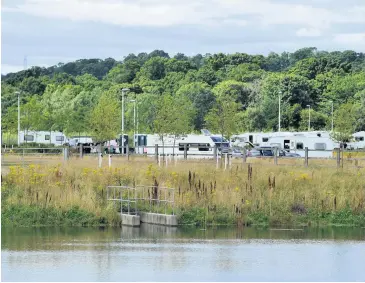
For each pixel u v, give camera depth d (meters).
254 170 107.75
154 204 88.56
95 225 84.00
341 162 131.88
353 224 86.25
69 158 134.50
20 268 63.50
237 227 84.31
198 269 63.75
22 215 84.06
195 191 89.00
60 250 70.69
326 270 63.91
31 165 101.38
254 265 65.50
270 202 87.56
